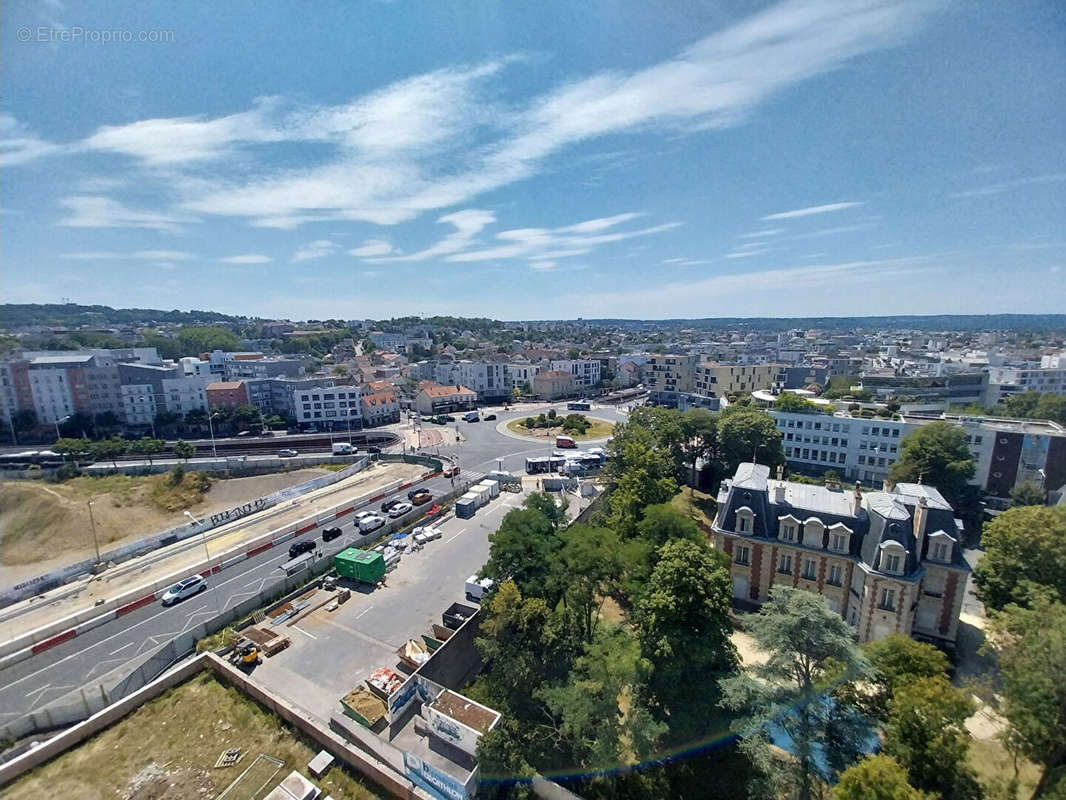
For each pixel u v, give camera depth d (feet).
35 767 99.30
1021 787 114.42
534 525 172.04
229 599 189.47
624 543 182.60
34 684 147.64
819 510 175.42
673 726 127.34
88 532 324.19
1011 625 130.31
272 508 300.40
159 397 505.25
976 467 292.61
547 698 130.52
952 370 551.59
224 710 114.42
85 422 472.03
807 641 115.85
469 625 158.10
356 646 157.69
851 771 92.99
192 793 94.79
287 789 94.12
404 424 534.37
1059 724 100.37
